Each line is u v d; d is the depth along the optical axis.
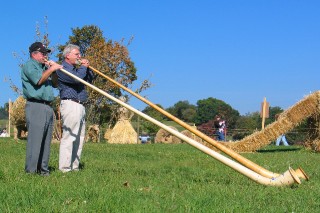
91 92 31.61
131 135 32.31
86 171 8.74
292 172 7.05
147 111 44.22
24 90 8.04
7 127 40.44
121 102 7.77
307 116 20.12
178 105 72.81
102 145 20.12
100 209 4.83
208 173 9.31
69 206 4.93
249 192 6.43
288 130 20.55
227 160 7.30
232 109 60.25
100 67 33.94
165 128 7.48
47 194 5.66
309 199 6.09
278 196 6.23
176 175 8.61
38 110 7.99
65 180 7.08
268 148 22.89
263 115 25.34
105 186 6.41
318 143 19.53
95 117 35.88
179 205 5.15
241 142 20.66
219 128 30.12
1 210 4.70
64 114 8.76
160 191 6.19
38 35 28.44
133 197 5.56
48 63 8.16
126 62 34.91
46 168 8.16
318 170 10.30
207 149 7.34
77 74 8.80
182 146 21.66
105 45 34.84
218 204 5.35
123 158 13.24
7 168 8.19
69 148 8.76
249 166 7.39
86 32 51.50
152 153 15.68
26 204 5.07
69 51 8.84
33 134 7.98
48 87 8.14
